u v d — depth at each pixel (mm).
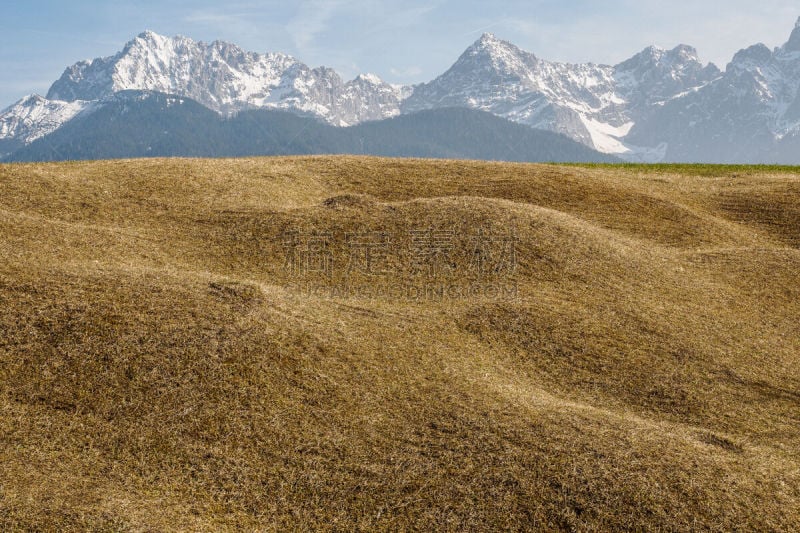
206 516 10609
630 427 13070
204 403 12797
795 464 12406
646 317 18250
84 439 11844
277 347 14445
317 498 11102
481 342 16688
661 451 12211
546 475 11492
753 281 21797
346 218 23516
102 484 10969
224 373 13508
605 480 11391
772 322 19031
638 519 10727
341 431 12516
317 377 13867
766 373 16109
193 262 20438
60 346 13648
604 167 39750
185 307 15320
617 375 15609
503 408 13430
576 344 16688
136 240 21406
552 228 23094
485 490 11227
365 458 11891
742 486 11477
